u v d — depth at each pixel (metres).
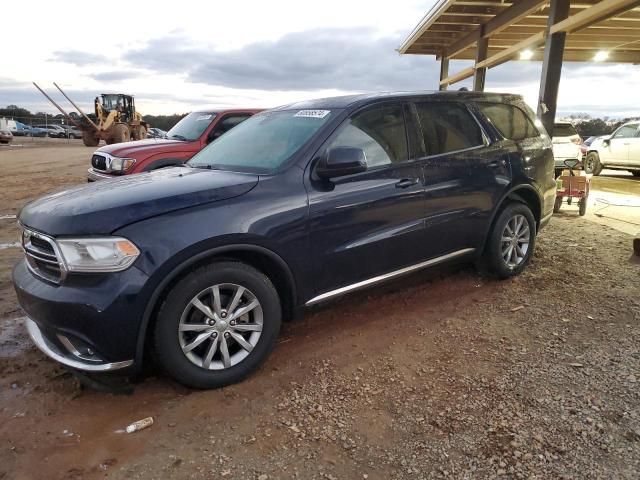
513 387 2.90
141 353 2.70
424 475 2.23
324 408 2.74
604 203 9.40
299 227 3.15
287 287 3.22
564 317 3.90
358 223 3.46
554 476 2.19
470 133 4.35
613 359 3.21
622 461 2.27
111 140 27.98
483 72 12.03
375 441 2.46
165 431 2.56
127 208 2.72
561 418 2.59
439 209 3.97
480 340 3.53
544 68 8.70
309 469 2.28
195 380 2.86
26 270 2.98
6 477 2.24
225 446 2.45
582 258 5.48
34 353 3.43
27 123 53.28
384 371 3.13
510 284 4.67
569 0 8.33
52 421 2.66
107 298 2.55
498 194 4.42
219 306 2.89
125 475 2.25
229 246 2.85
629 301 4.19
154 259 2.63
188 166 4.02
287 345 3.52
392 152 3.75
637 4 6.67
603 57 14.43
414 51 15.20
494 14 10.87
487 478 2.20
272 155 3.48
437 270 4.46
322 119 3.58
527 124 4.99
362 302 4.30
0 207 9.05
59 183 12.45
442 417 2.64
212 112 8.50
